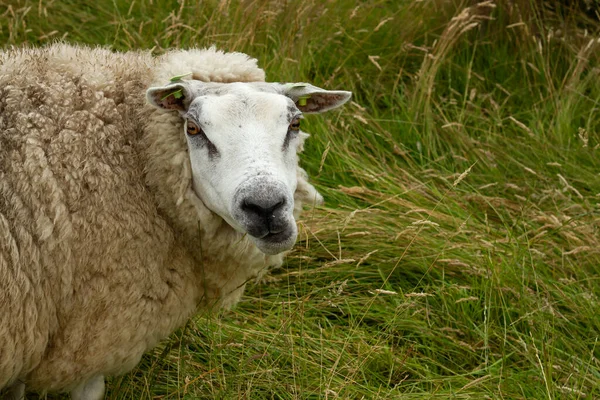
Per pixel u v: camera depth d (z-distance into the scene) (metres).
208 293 3.66
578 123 5.98
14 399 3.60
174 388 3.98
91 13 6.52
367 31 6.33
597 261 4.61
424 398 3.75
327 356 4.07
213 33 5.90
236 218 3.04
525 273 4.48
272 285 4.65
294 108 3.26
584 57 6.25
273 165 3.05
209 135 3.13
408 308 4.32
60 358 3.34
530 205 5.11
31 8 6.21
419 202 5.09
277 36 6.17
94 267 3.23
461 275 4.62
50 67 3.39
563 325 4.23
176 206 3.35
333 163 5.43
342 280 4.66
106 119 3.32
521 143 5.66
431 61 6.38
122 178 3.28
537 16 6.74
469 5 6.64
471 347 4.07
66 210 3.17
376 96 6.24
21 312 3.15
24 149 3.16
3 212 3.13
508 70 6.48
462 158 5.32
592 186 5.29
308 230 4.85
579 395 3.65
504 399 3.79
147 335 3.45
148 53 3.72
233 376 3.85
